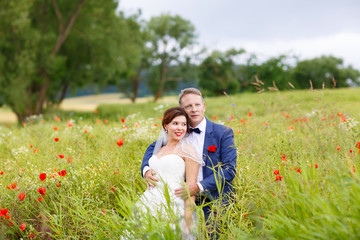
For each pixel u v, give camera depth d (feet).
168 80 162.81
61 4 69.56
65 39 73.10
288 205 7.68
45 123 24.49
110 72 74.38
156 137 16.70
